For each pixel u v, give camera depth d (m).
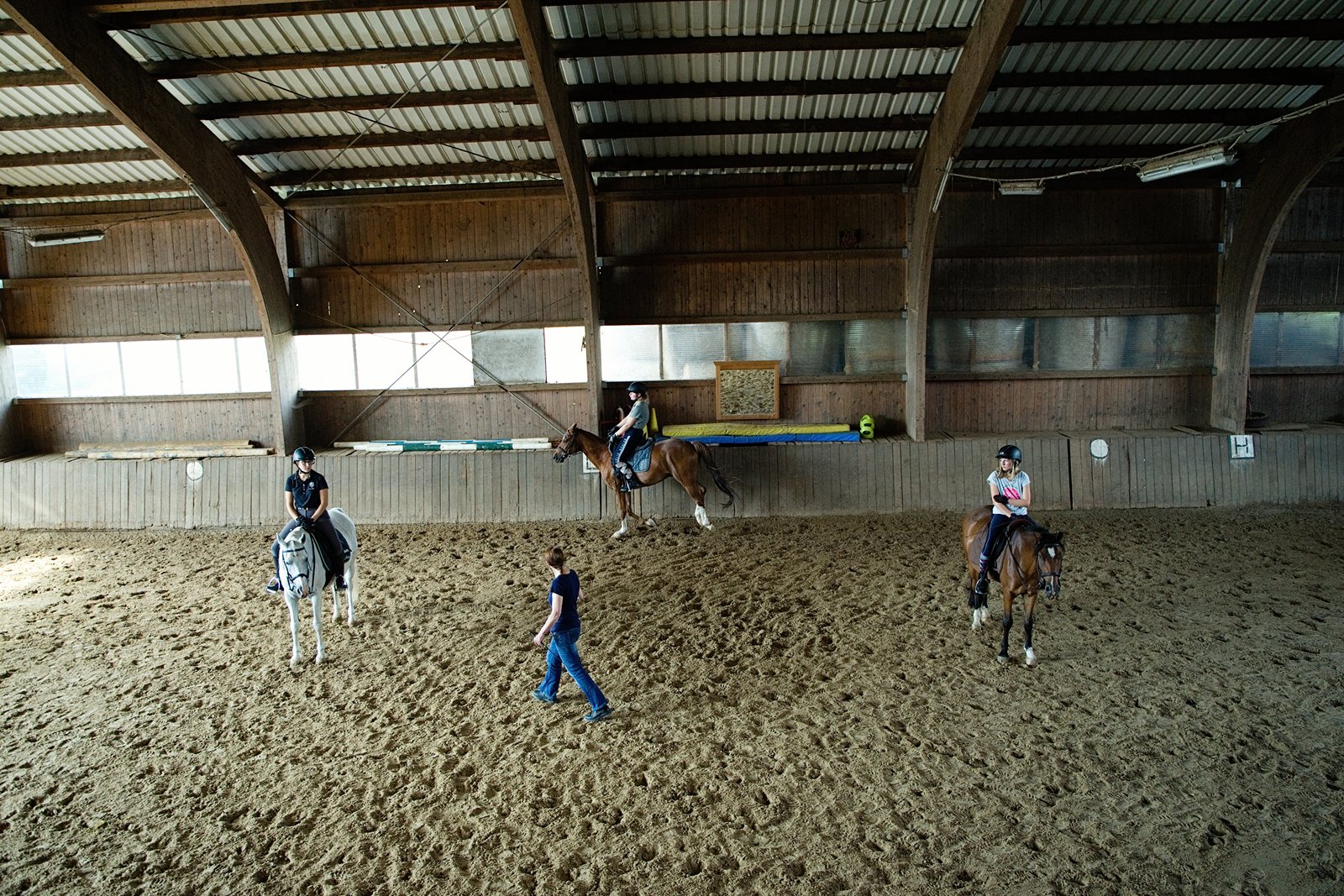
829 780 5.16
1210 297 11.96
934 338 12.08
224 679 6.74
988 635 7.31
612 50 8.62
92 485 11.91
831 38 8.61
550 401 12.33
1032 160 11.30
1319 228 11.80
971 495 11.55
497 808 4.95
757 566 9.34
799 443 11.72
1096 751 5.44
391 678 6.72
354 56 8.67
